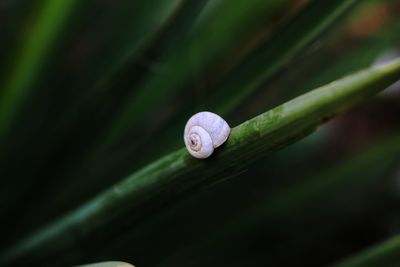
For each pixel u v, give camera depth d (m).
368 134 0.56
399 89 0.53
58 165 0.29
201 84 0.28
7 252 0.24
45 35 0.26
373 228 0.45
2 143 0.29
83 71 0.30
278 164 0.39
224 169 0.19
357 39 0.38
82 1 0.26
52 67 0.28
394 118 0.57
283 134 0.18
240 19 0.28
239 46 0.29
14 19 0.26
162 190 0.20
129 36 0.28
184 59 0.28
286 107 0.18
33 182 0.30
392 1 0.47
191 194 0.20
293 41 0.23
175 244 0.32
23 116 0.28
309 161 0.42
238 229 0.33
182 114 0.26
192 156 0.20
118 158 0.28
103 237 0.22
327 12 0.23
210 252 0.33
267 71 0.24
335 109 0.17
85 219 0.22
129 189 0.21
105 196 0.21
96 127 0.29
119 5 0.29
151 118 0.32
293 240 0.41
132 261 0.31
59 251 0.23
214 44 0.28
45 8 0.25
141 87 0.29
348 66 0.33
